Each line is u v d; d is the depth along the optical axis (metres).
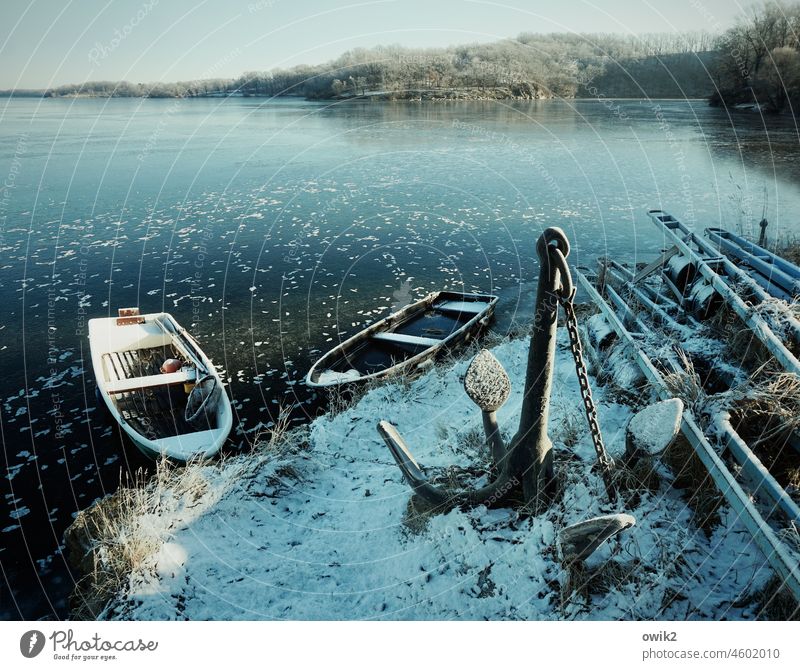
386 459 5.07
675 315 5.37
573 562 3.21
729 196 19.88
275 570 3.88
